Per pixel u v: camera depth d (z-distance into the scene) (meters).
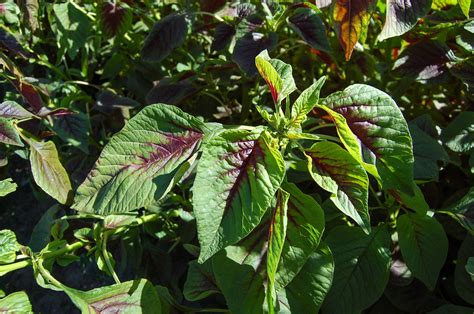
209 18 0.95
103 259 0.73
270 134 0.63
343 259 0.72
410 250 0.72
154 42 0.91
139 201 0.63
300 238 0.64
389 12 0.72
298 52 0.94
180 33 0.91
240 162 0.60
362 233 0.73
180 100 0.92
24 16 0.95
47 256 0.70
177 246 0.89
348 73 0.93
